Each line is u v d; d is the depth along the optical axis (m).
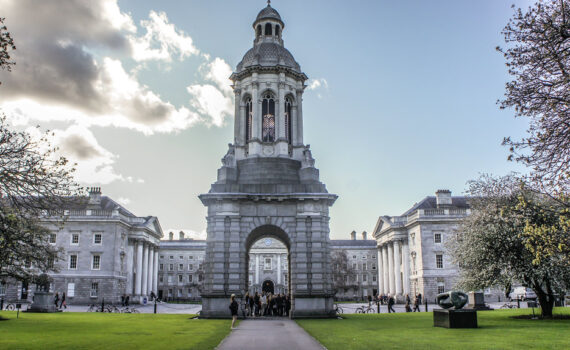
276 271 130.75
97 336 24.70
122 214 84.94
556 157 18.17
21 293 76.25
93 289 78.50
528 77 18.28
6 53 18.64
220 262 39.84
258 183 42.03
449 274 78.88
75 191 26.97
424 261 79.69
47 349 19.61
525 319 34.50
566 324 29.83
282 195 40.94
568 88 17.56
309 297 39.34
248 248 45.88
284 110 45.62
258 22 49.12
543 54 17.69
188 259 131.88
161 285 130.25
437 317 29.61
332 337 23.86
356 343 21.20
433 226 80.94
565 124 17.34
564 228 20.00
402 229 91.69
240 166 44.47
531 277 34.94
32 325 31.53
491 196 37.41
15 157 24.62
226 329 28.97
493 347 19.28
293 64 47.44
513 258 35.06
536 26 17.89
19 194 25.56
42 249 37.84
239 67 48.19
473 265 37.12
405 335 24.47
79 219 80.44
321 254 40.31
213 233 40.62
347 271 127.44
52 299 49.28
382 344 20.66
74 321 35.44
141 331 27.58
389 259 96.38
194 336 24.73
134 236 88.81
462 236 39.62
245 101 46.81
